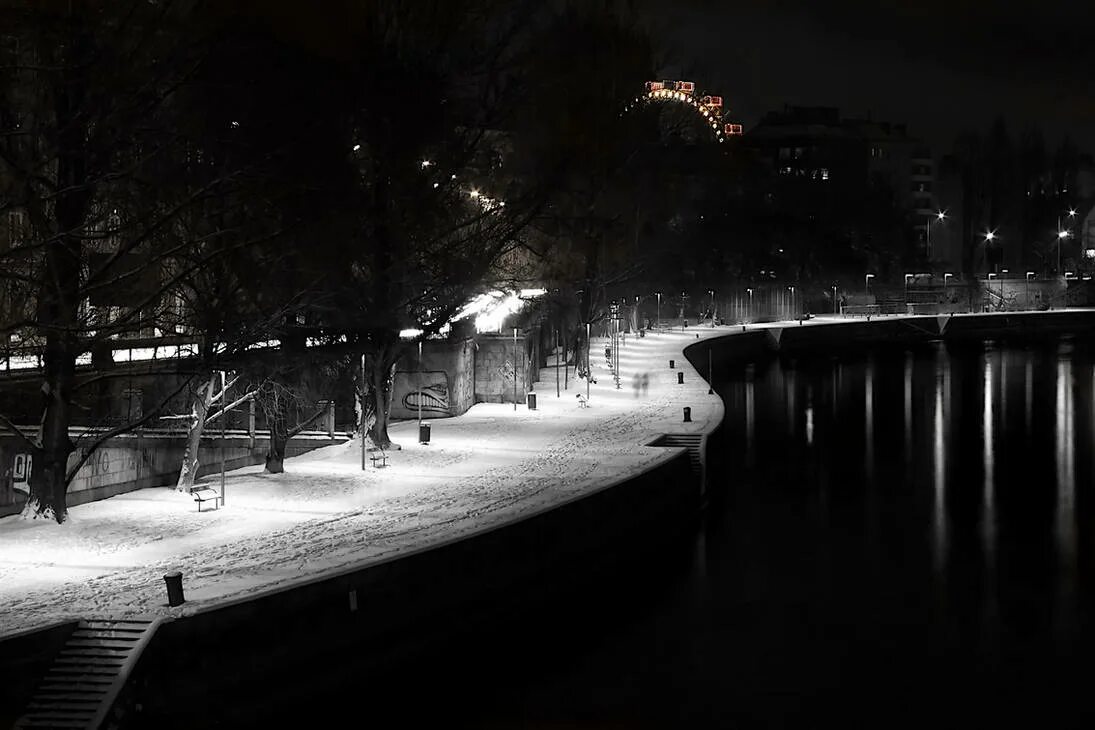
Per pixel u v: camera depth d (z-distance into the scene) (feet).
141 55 135.03
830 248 595.06
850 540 181.88
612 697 121.90
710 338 432.66
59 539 133.28
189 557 125.90
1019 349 516.73
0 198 127.85
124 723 97.14
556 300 294.66
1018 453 257.96
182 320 175.42
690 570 165.78
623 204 295.48
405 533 135.64
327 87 163.32
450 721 116.47
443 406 236.02
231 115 148.66
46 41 128.57
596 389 286.87
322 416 199.93
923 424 299.58
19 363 161.58
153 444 164.86
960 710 120.16
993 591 156.66
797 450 261.44
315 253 165.78
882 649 135.85
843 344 529.04
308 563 122.01
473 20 185.16
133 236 147.13
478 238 195.62
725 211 536.01
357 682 115.34
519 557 137.90
